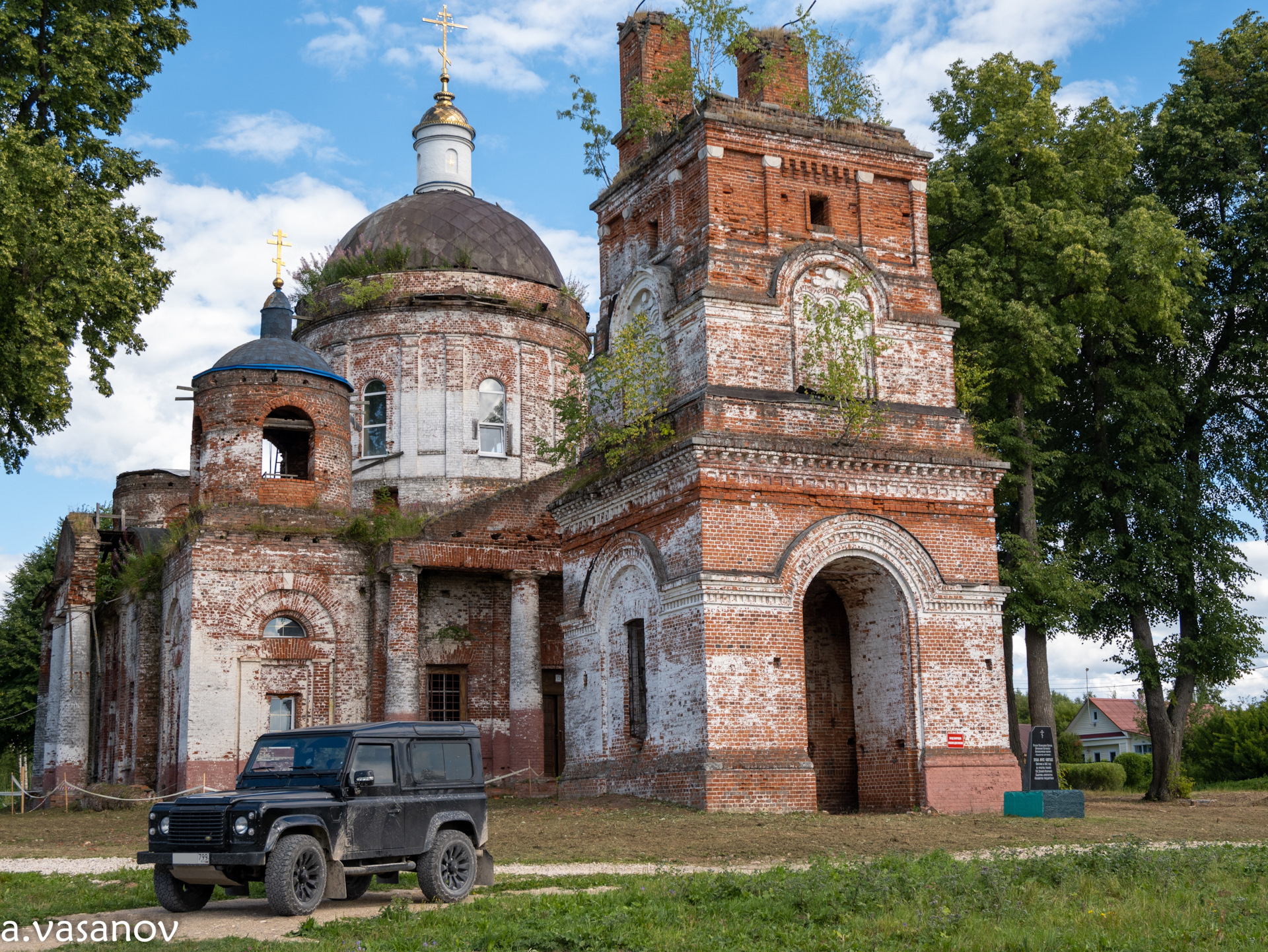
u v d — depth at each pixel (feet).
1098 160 104.06
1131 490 106.93
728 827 63.93
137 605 115.96
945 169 105.70
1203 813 86.28
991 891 39.40
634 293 88.79
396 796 41.39
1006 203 100.83
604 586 86.58
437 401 120.88
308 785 40.65
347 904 41.83
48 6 78.38
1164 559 104.83
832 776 86.94
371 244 128.16
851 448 79.71
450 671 108.99
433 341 122.11
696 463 75.82
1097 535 105.81
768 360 80.53
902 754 80.07
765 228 82.99
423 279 124.06
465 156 139.23
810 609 90.07
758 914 37.01
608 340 92.17
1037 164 101.55
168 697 105.40
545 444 99.55
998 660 82.58
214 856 37.47
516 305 123.95
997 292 100.01
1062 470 107.04
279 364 104.99
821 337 80.94
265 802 38.04
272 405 104.22
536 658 104.78
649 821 67.31
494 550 104.37
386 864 41.34
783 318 81.51
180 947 32.83
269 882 37.45
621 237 93.30
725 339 79.41
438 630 108.37
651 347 83.92
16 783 121.08
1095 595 99.50
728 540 75.61
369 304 122.52
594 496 87.92
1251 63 110.63
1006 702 82.28
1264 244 105.50
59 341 74.18
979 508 84.23
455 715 108.47
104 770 126.21
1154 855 47.67
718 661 73.82
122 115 82.69
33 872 50.75
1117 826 69.15
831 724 87.92
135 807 98.53
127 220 80.53
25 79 75.66
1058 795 75.77
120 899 42.27
